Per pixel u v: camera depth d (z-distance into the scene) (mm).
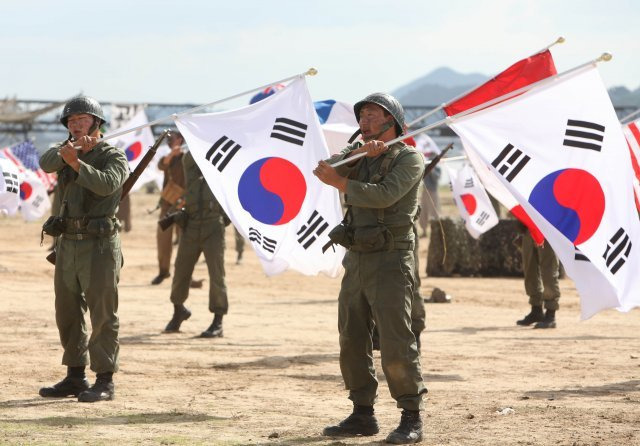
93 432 8531
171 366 12516
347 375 8570
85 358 10211
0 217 44312
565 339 15609
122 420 9094
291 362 12969
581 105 9391
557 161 9352
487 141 9281
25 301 18797
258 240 10984
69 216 9758
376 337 12930
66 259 9820
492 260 27438
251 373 12117
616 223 9367
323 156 11023
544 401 10289
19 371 11766
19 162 23172
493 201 27922
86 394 9953
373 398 8570
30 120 65312
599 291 9289
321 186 11016
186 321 16844
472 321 17906
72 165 9414
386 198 8055
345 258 8461
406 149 8320
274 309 19094
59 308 10031
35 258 28062
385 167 8234
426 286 24672
